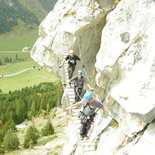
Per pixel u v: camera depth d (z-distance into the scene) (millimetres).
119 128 18469
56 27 25219
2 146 69812
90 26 22203
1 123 93312
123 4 17641
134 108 14656
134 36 16391
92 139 19844
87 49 23297
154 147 14203
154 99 14055
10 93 142125
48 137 71250
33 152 63656
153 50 15195
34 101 106312
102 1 21672
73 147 23719
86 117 16844
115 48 17031
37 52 28656
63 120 85375
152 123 15156
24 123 98438
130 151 15500
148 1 16688
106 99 18719
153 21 16016
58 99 103562
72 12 23406
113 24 17812
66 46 23703
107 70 16969
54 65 26938
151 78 14656
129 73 15875
